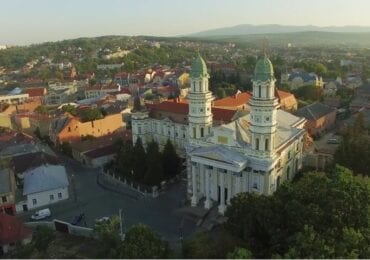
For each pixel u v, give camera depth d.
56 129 152.88
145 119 129.62
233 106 138.62
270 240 61.44
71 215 93.31
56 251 76.19
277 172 90.69
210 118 95.50
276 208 64.19
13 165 115.88
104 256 66.19
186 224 86.06
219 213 87.75
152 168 101.81
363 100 184.38
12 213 94.06
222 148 86.50
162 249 59.12
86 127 154.62
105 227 71.44
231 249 59.94
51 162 120.25
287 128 102.75
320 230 58.91
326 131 157.12
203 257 58.19
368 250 54.19
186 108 125.19
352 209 61.12
